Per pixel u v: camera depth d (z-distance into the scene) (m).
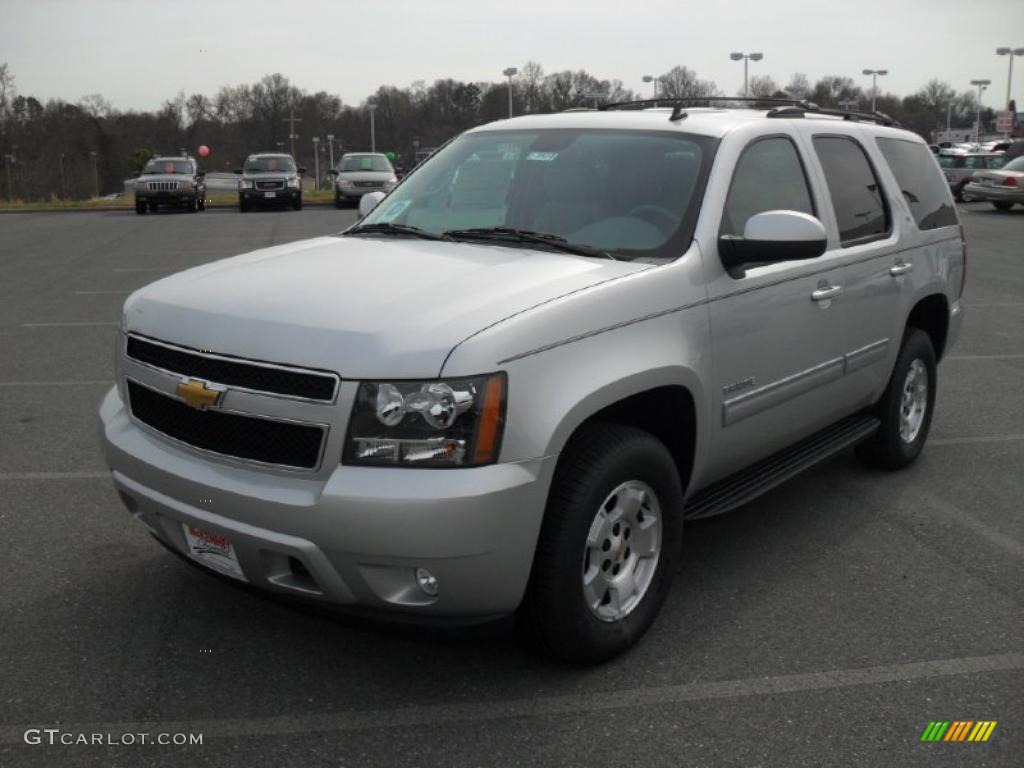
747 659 3.49
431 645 3.56
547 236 3.88
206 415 3.14
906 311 5.21
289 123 92.50
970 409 7.07
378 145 93.62
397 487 2.83
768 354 4.07
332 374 2.90
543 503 3.02
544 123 4.58
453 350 2.89
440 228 4.23
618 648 3.42
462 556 2.87
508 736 3.01
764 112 4.54
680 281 3.58
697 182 3.92
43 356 8.59
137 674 3.33
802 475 5.57
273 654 3.48
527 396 2.97
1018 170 26.20
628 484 3.38
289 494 2.94
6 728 3.00
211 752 2.90
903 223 5.22
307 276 3.48
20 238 20.80
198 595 3.93
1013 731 3.06
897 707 3.19
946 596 4.02
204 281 3.57
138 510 3.47
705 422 3.73
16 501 4.95
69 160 82.00
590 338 3.20
